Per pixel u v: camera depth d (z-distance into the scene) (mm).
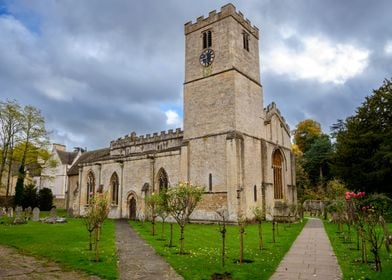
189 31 45594
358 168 42312
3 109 46531
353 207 22062
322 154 75938
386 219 31641
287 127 50156
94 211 16859
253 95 42969
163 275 12539
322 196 65375
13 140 47375
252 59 44438
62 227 30953
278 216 40062
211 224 36312
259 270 13180
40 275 12508
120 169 49719
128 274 12703
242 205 35469
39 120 49312
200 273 12641
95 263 14406
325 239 23203
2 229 28594
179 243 21000
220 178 37500
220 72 40750
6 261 15031
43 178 57406
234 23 41781
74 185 63031
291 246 19984
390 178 39438
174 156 42969
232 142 36969
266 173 41844
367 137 41781
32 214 42219
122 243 21078
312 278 12062
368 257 16172
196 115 41938
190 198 19125
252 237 24266
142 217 44031
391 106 41719
